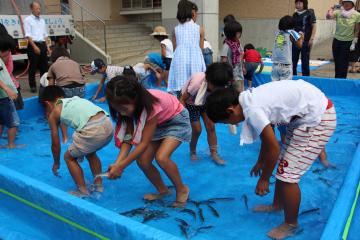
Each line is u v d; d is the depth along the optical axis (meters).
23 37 9.39
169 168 3.12
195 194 3.56
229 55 5.68
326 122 2.59
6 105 4.70
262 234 2.91
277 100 2.51
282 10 14.09
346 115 6.04
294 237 2.83
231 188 3.67
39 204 2.96
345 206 2.67
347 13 7.55
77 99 3.44
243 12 14.91
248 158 4.41
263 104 2.49
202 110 4.04
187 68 5.11
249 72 7.75
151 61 8.05
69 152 3.38
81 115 3.27
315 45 16.61
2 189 3.29
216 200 3.44
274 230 2.86
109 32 13.81
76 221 2.70
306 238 2.81
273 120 2.56
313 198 3.41
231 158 4.42
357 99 6.98
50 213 2.89
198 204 3.37
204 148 4.77
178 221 3.10
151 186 3.76
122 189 3.70
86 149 3.29
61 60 5.56
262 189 2.71
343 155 4.40
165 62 8.29
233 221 3.10
